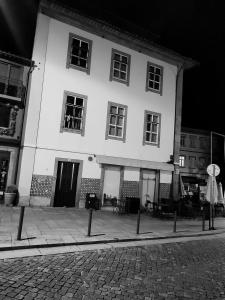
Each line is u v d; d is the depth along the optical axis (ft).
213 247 26.53
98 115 49.39
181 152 111.04
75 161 46.34
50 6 44.91
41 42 44.93
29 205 41.98
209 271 18.90
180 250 24.30
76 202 46.09
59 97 45.57
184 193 59.47
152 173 55.47
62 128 45.47
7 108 45.24
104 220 36.14
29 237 22.97
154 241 27.12
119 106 52.13
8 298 12.46
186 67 64.44
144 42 55.11
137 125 54.19
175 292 14.75
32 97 43.34
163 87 59.31
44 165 43.55
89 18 47.83
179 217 46.19
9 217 31.37
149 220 39.99
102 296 13.52
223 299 14.37
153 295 14.12
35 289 13.69
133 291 14.42
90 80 49.08
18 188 41.50
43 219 32.37
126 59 54.75
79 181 46.55
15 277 14.99
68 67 46.93
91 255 20.45
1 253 19.03
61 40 46.73
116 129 52.31
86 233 26.78
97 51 50.52
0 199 43.27
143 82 56.13
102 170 48.80
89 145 47.98
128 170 51.93
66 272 16.43
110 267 18.02
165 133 58.18
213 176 37.88
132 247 23.95
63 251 20.81
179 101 61.11
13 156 43.88
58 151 44.88
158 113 57.57
